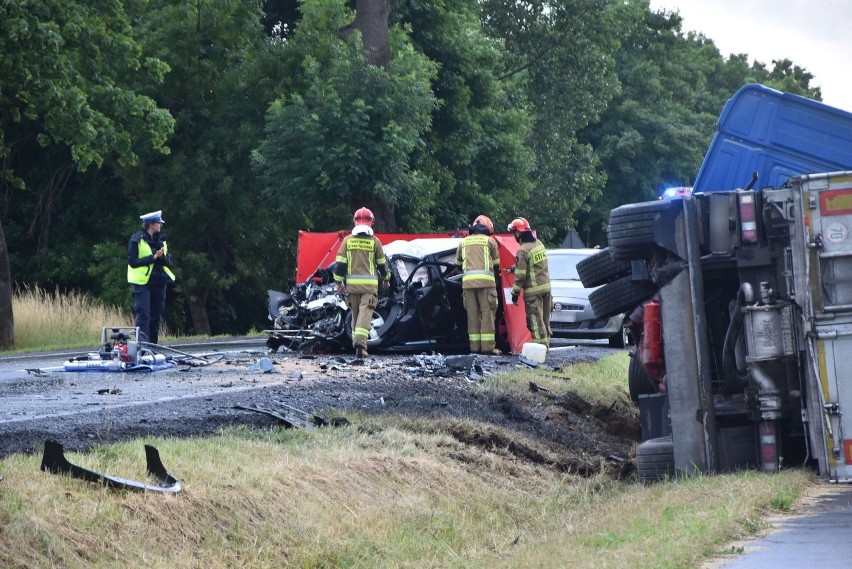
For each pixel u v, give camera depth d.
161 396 20.69
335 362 27.73
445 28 68.94
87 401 20.12
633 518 11.71
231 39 64.44
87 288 71.38
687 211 14.51
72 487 11.14
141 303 31.08
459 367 25.31
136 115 53.75
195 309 66.31
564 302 36.84
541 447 19.05
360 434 16.52
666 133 111.69
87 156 51.34
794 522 11.00
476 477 16.11
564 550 10.62
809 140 17.25
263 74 63.03
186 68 63.22
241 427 15.84
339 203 60.84
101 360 27.55
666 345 14.59
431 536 13.18
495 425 19.30
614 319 36.59
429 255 31.30
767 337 13.95
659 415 15.84
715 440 14.51
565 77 88.50
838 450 13.40
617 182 113.06
